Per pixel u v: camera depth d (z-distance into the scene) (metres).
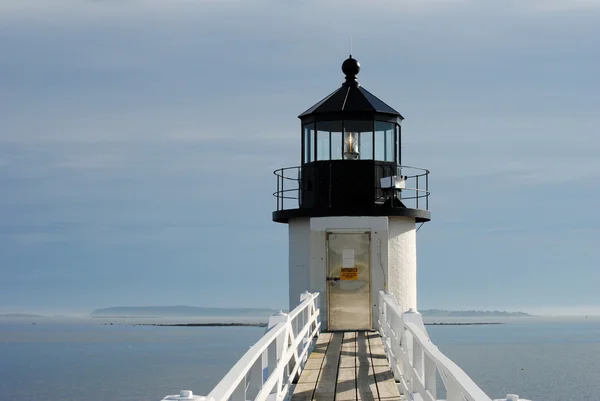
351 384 11.43
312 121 18.20
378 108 18.06
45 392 41.75
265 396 7.96
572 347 74.75
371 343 15.68
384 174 18.06
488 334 113.25
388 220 17.91
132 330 148.25
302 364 13.37
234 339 99.44
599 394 37.91
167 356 65.31
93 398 38.88
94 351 75.88
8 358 67.38
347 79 18.89
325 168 17.97
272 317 10.51
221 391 5.16
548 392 38.53
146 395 39.75
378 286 17.67
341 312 17.75
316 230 17.70
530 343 82.81
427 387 8.12
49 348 83.31
